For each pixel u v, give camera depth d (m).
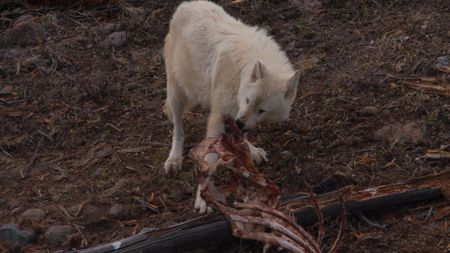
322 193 5.49
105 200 5.66
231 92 5.52
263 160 5.80
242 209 4.76
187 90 5.84
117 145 6.14
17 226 5.48
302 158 5.79
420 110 5.98
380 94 6.19
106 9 7.55
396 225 5.25
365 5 7.07
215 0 7.45
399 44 6.58
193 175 5.80
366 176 5.58
